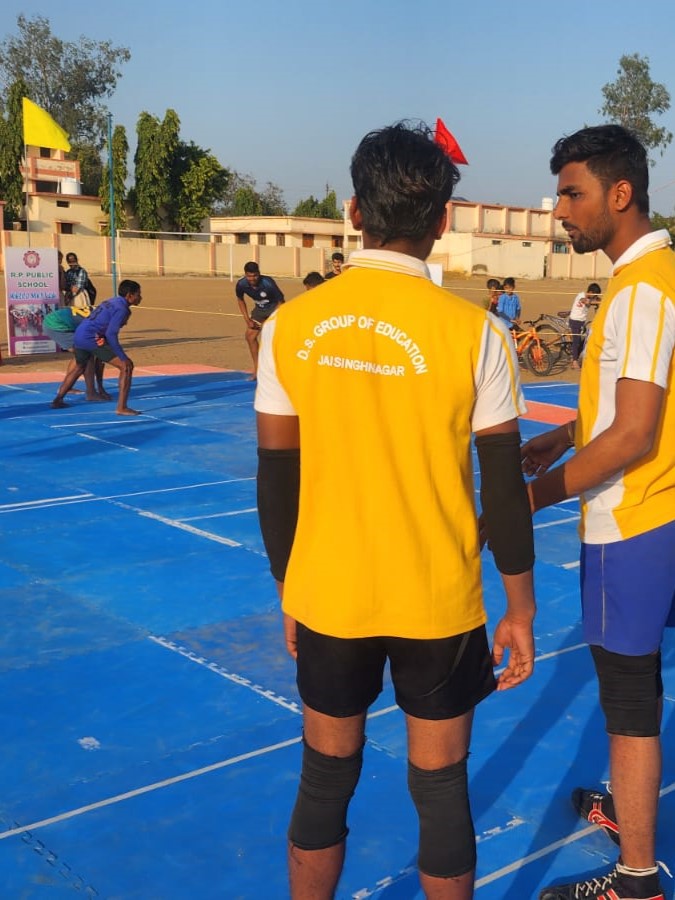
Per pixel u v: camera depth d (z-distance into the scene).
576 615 4.75
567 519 6.71
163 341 19.97
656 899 2.37
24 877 2.60
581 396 2.33
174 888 2.57
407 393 1.73
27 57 68.19
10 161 49.34
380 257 1.79
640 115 64.19
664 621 2.27
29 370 14.79
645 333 2.06
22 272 16.22
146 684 3.87
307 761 1.95
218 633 4.44
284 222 58.66
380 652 1.88
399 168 1.75
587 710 3.68
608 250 2.29
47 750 3.31
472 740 3.41
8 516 6.47
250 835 2.82
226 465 8.23
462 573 1.81
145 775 3.15
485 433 1.78
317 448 1.79
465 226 57.06
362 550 1.77
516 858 2.71
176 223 56.03
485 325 1.75
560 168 2.30
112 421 10.27
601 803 2.86
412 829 2.84
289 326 1.81
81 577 5.23
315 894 1.97
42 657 4.13
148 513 6.62
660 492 2.22
